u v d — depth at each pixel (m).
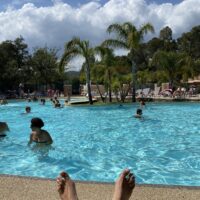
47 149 9.62
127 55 31.02
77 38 29.30
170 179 6.68
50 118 18.75
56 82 61.53
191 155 8.92
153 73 42.69
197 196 4.57
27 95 48.81
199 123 15.91
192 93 38.16
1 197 4.60
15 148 9.77
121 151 9.45
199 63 43.28
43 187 5.00
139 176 6.90
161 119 17.56
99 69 30.31
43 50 61.53
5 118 19.17
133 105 27.44
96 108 25.23
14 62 57.41
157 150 9.61
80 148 9.84
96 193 4.74
